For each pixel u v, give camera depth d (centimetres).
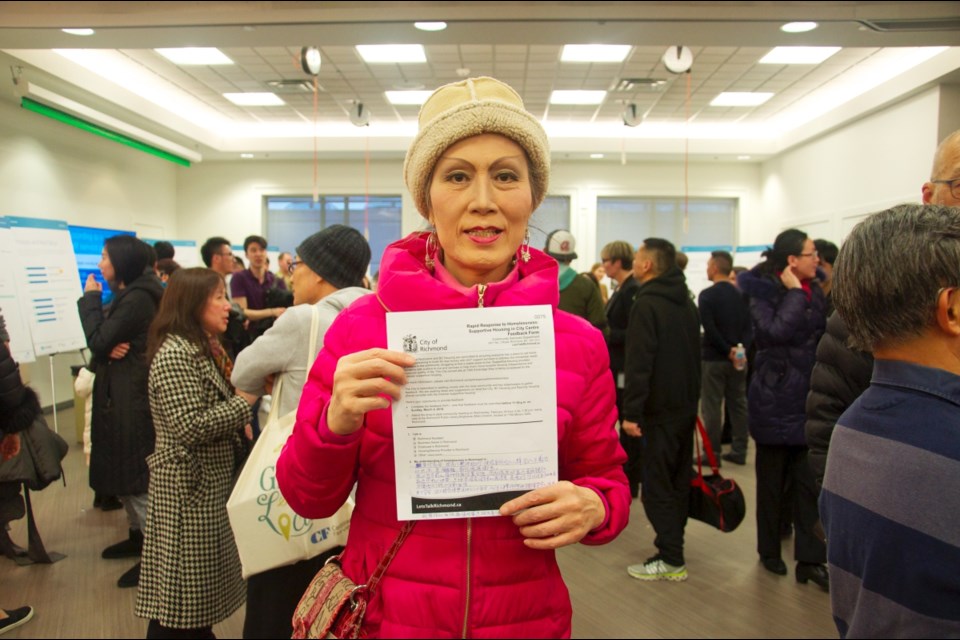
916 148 373
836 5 148
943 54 231
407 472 63
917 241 70
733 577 241
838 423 78
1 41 159
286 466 69
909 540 65
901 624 65
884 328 72
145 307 165
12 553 148
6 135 154
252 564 125
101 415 163
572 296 320
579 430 73
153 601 141
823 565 230
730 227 820
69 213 183
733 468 396
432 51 332
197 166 783
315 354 132
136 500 167
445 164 67
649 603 220
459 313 62
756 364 237
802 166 569
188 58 389
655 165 823
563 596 73
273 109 544
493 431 63
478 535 66
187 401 141
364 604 66
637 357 233
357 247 157
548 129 600
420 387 62
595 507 66
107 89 208
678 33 166
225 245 385
